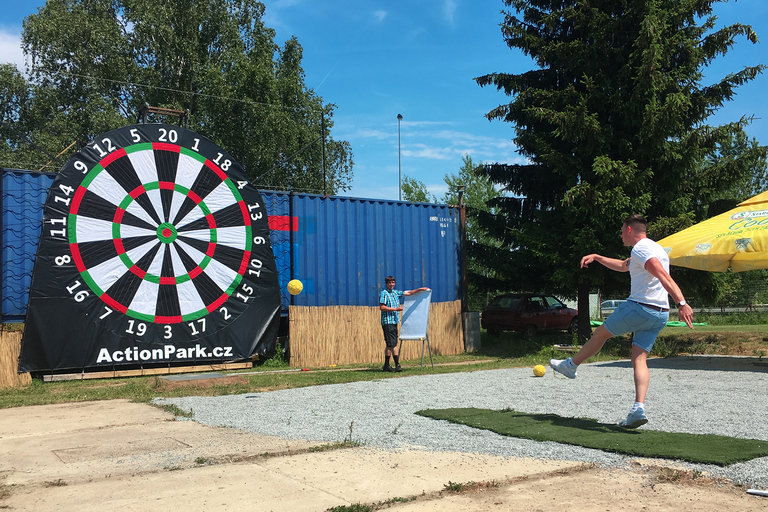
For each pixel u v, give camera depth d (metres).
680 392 7.00
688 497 3.02
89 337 10.17
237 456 3.98
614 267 5.02
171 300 10.98
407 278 15.05
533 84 17.58
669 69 15.99
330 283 13.79
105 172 10.56
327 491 3.15
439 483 3.28
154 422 5.56
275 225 13.20
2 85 32.81
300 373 10.56
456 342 15.47
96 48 30.53
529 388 7.51
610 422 5.04
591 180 15.75
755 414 5.39
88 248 10.29
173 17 30.66
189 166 11.38
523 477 3.40
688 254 10.47
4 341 9.52
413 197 39.50
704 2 15.62
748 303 32.19
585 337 16.94
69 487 3.34
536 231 16.27
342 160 34.28
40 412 6.45
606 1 16.06
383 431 4.80
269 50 33.91
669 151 15.11
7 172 10.27
